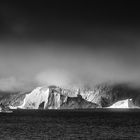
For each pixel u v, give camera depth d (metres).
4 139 100.19
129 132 125.62
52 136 110.12
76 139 102.56
